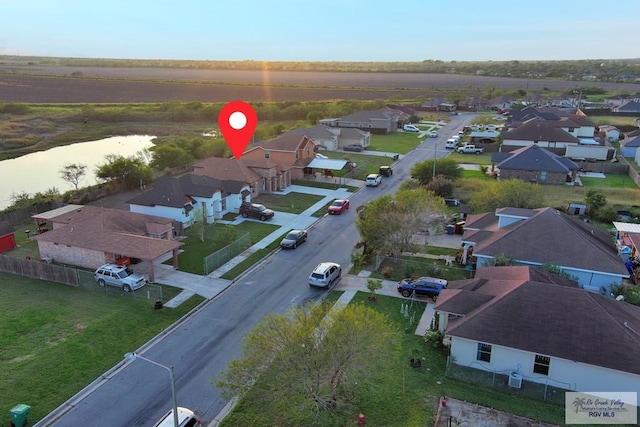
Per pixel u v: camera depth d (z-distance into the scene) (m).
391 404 21.97
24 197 53.16
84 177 70.44
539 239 33.31
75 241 37.31
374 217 38.25
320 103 138.00
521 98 162.50
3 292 33.09
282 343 19.92
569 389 23.00
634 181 63.94
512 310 24.50
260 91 197.00
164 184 48.12
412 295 32.62
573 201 52.94
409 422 20.80
